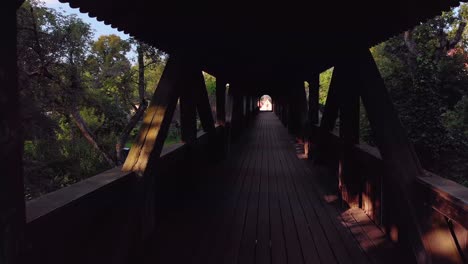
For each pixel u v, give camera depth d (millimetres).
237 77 9672
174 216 3988
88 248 2098
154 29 3062
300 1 2855
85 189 2158
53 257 1704
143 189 2965
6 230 1296
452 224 2238
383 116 2992
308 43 4043
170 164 4008
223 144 8133
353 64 3564
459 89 11336
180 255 2975
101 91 16172
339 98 4914
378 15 2844
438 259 2314
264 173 6660
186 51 3381
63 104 12312
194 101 5039
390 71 10562
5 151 1291
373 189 3770
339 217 3994
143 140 3039
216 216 4023
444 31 12664
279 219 3932
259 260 2885
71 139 15352
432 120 9258
